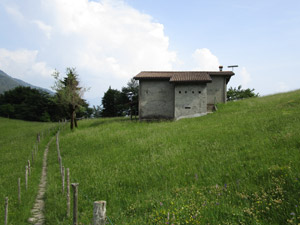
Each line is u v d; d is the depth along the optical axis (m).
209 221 5.68
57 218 7.74
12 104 83.75
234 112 25.73
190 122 24.52
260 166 8.55
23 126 50.50
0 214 8.29
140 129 24.03
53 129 38.31
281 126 14.07
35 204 9.62
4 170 15.90
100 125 32.78
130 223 6.34
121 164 13.18
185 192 7.95
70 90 35.62
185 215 6.10
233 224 5.37
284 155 9.06
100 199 9.04
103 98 76.12
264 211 5.70
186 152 13.09
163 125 24.81
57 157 18.33
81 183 11.20
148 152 14.78
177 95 30.59
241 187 7.30
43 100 76.44
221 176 8.73
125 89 76.31
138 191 9.20
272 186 6.82
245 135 13.90
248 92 59.12
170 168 10.90
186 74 33.62
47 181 12.53
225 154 11.23
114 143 19.30
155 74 34.69
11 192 10.94
